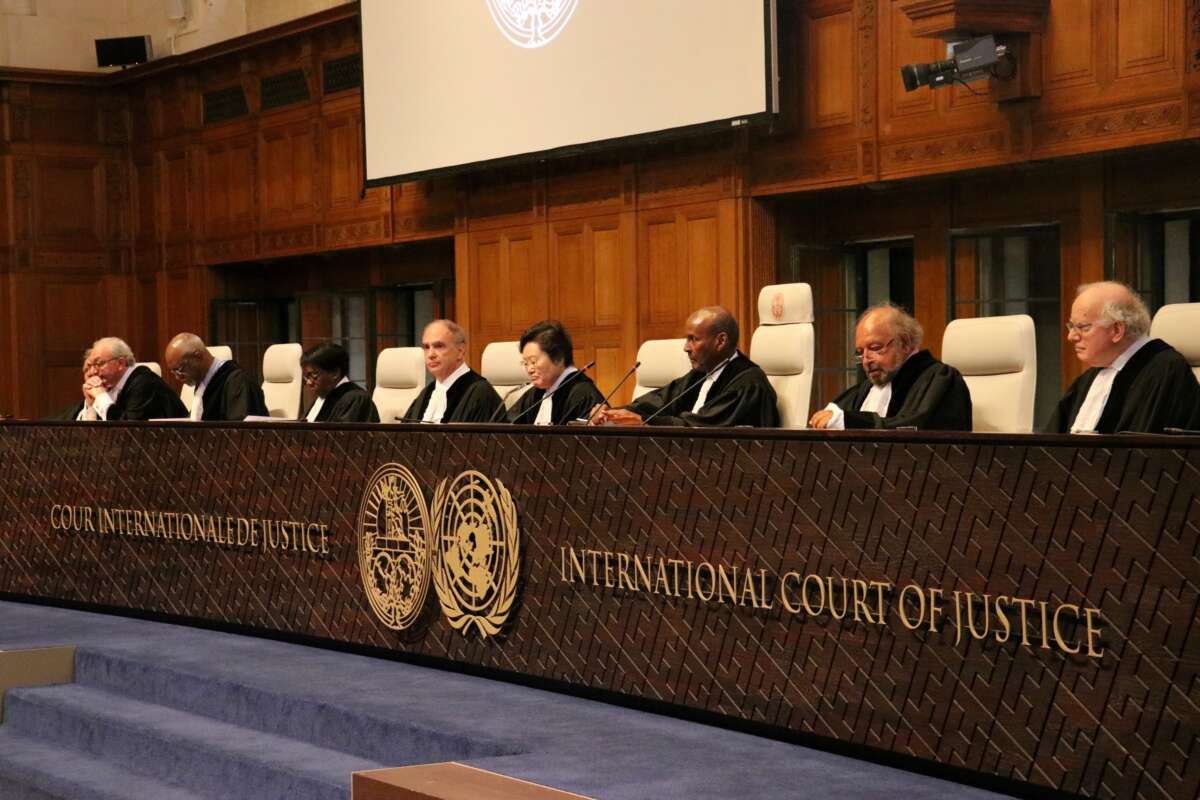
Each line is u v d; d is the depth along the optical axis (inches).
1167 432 115.9
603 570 153.4
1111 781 108.9
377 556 183.5
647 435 148.6
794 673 134.0
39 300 574.9
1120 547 108.6
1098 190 314.7
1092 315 174.6
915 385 198.2
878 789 118.3
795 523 134.0
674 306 386.9
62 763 178.2
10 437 247.0
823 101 346.9
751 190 365.7
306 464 194.9
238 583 206.4
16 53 572.1
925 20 297.3
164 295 574.6
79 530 234.5
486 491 166.6
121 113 585.0
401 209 478.0
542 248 425.7
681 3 359.6
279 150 523.2
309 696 162.6
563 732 141.5
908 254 367.6
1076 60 293.9
